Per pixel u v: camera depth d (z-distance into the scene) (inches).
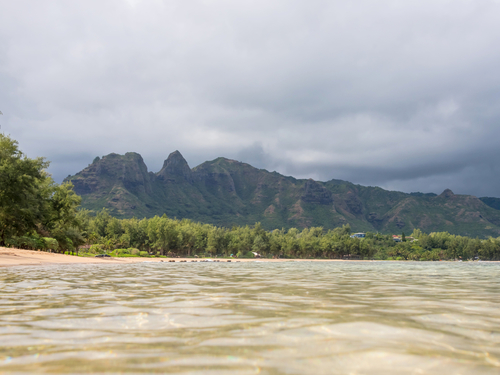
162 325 185.5
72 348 138.6
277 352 130.3
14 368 112.2
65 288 405.7
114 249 5290.4
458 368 110.5
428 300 299.1
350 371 107.2
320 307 252.4
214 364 115.6
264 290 391.2
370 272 997.8
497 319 202.4
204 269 1175.6
